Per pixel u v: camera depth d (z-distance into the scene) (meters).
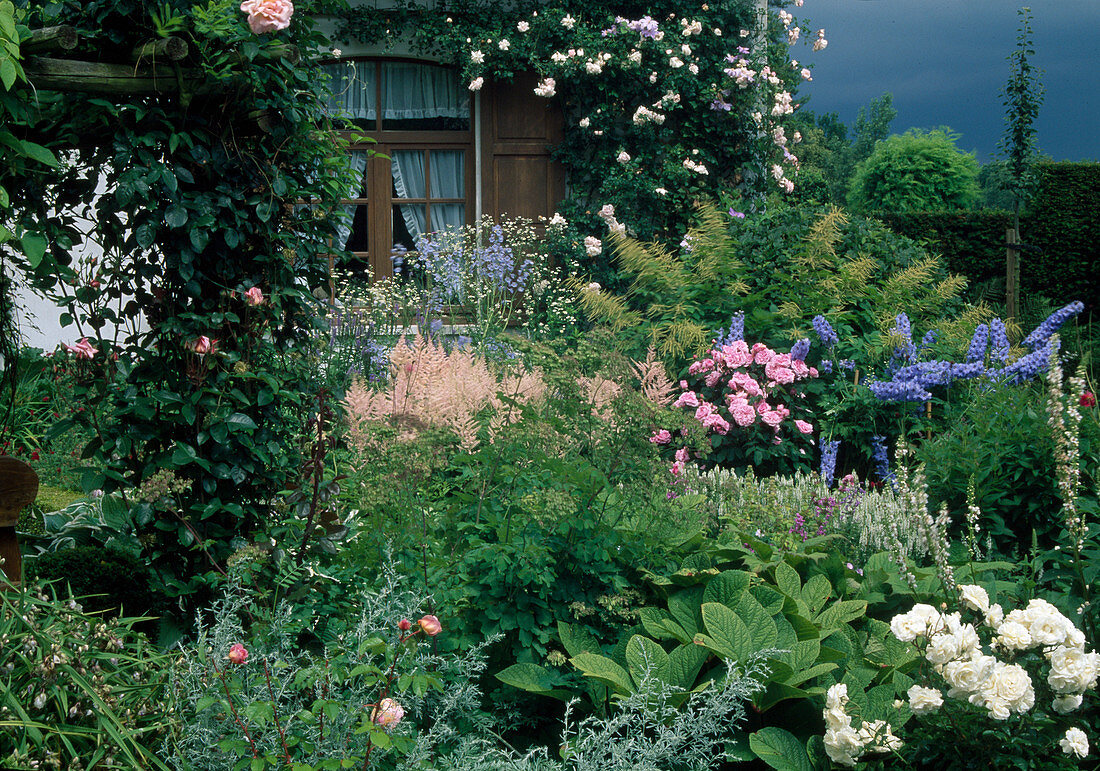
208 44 2.69
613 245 8.46
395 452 2.83
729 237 6.62
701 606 2.79
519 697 2.79
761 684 2.50
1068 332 8.02
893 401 5.14
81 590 3.09
